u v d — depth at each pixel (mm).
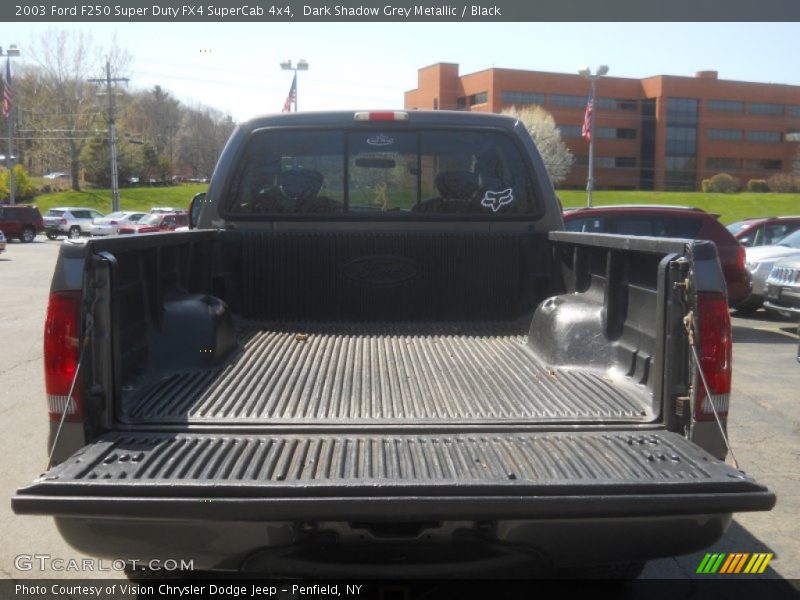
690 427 3088
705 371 3080
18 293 18734
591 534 2746
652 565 4367
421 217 5145
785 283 12547
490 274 4906
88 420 3012
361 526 2703
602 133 87312
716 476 2666
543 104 82375
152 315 3742
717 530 2799
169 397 3398
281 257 4875
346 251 4879
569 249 4562
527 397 3465
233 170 5098
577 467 2748
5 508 5090
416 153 5156
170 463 2738
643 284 3471
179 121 81625
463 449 2939
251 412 3256
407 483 2578
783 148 92625
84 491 2537
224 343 4016
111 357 3088
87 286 3010
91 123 74750
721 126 90000
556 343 3938
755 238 16500
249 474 2670
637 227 12203
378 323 4906
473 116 5156
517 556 2766
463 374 3816
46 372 3002
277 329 4793
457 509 2561
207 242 4766
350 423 3152
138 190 78062
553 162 74750
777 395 8430
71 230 48406
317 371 3855
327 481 2592
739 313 15141
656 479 2635
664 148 88188
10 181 60375
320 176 5141
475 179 5168
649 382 3348
